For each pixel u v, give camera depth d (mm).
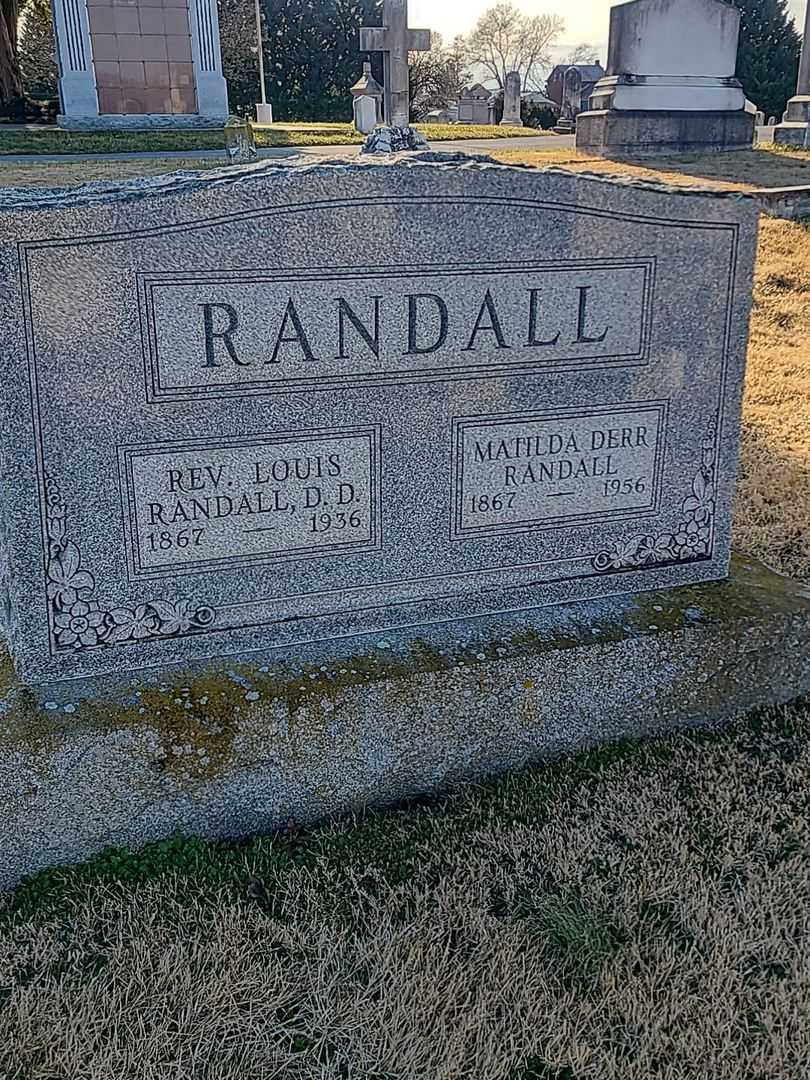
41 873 1146
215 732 1166
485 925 1064
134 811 1162
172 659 1257
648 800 1250
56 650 1203
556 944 1046
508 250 1240
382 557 1312
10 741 1103
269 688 1206
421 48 7039
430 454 1290
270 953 1031
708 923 1066
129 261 1100
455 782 1294
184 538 1220
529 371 1300
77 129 8031
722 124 6199
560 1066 921
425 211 1193
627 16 5945
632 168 5488
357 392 1233
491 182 1207
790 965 1023
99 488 1167
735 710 1428
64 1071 907
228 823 1203
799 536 1889
